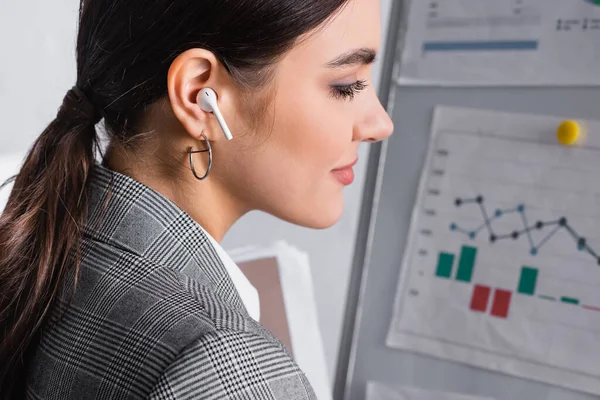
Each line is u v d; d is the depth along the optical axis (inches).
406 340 37.8
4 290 18.8
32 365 17.8
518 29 36.2
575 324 34.1
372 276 39.1
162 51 18.3
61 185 18.8
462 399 36.2
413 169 38.4
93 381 15.6
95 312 16.6
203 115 18.6
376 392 38.3
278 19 17.7
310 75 18.9
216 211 20.3
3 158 33.9
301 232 43.8
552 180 35.1
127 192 18.1
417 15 38.7
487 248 36.4
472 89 37.2
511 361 35.3
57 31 46.4
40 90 47.1
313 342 37.6
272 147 19.4
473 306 36.4
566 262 34.5
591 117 34.4
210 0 17.6
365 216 39.7
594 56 34.3
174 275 17.2
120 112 19.4
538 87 35.6
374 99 21.0
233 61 18.2
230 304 18.7
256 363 15.4
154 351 14.9
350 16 18.7
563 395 34.2
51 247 18.1
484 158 36.7
